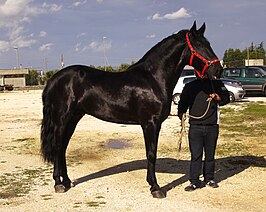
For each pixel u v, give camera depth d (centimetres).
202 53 592
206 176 682
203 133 653
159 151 975
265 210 559
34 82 8056
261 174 751
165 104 612
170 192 651
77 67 664
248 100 2275
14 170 821
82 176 765
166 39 621
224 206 579
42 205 599
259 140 1091
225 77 2512
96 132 1326
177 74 623
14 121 1684
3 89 5231
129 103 620
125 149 1024
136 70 636
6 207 591
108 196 637
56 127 657
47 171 812
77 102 650
